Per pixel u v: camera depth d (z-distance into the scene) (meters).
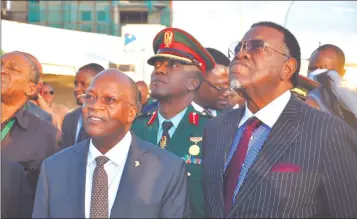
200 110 2.90
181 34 2.77
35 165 2.78
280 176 2.00
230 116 2.40
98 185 1.98
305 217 1.97
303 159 2.01
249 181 2.05
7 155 2.69
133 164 2.03
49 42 5.55
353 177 2.04
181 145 2.67
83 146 2.12
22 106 2.77
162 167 2.04
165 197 2.00
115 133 2.01
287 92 2.23
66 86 6.02
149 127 2.84
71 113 3.76
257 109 2.24
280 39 2.17
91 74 3.90
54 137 2.96
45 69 5.55
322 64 2.79
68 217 1.95
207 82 3.41
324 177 2.01
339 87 2.73
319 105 2.73
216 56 3.43
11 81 2.65
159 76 2.73
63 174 2.03
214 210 2.17
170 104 2.77
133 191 1.96
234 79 2.18
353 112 2.68
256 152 2.13
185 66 2.74
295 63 2.20
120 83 2.02
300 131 2.07
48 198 2.02
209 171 2.27
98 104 1.98
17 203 2.34
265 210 1.98
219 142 2.31
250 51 2.16
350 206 2.03
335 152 2.01
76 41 5.91
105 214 1.95
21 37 4.94
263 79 2.14
